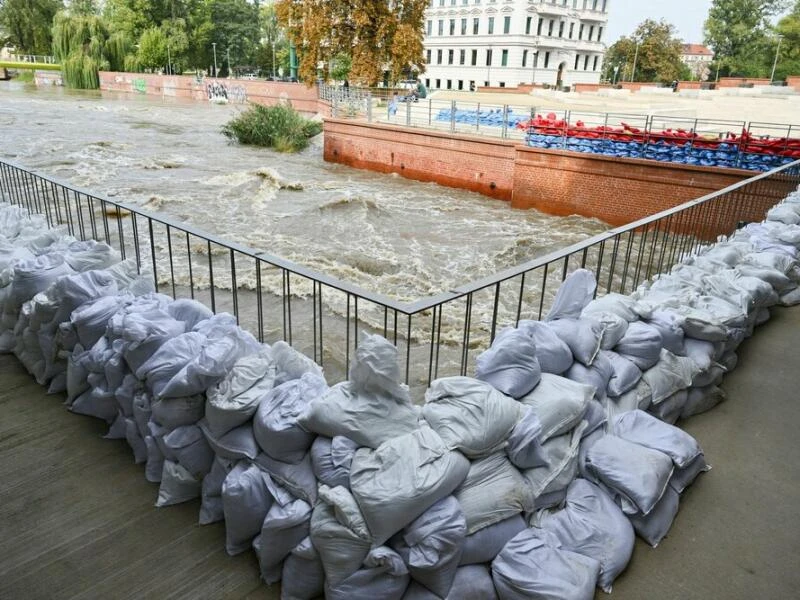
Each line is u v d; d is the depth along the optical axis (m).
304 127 31.61
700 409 4.38
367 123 25.27
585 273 4.01
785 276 5.86
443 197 20.69
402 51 35.09
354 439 2.81
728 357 4.91
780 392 4.70
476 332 8.67
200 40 77.25
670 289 5.14
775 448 3.99
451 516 2.58
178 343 3.49
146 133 32.94
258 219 16.30
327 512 2.67
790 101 37.91
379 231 15.79
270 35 91.00
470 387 2.98
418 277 12.24
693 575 2.95
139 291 4.64
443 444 2.74
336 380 6.91
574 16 66.44
